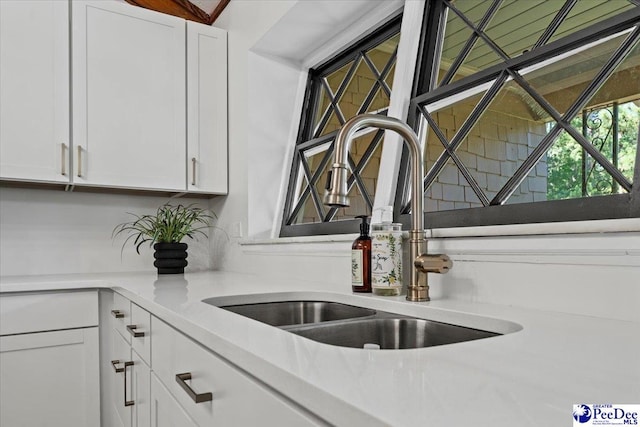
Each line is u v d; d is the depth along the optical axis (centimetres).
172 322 103
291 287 156
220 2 272
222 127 263
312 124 240
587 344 67
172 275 226
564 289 92
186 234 249
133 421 150
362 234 135
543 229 95
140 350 140
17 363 186
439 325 99
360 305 124
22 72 211
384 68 196
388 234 124
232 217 254
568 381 50
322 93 238
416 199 114
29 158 210
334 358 60
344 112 217
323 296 141
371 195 189
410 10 168
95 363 201
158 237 242
